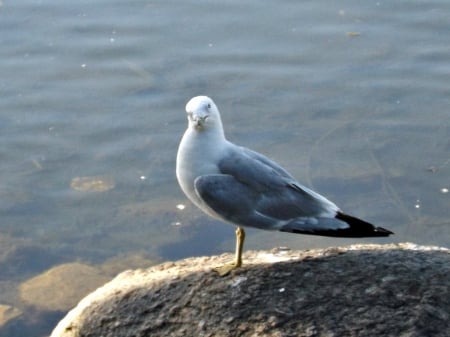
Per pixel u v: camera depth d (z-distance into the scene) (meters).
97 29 15.87
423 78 14.66
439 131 13.69
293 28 15.82
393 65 14.92
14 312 10.86
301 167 13.15
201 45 15.47
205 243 12.01
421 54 15.14
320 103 14.26
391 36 15.56
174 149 13.47
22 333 10.57
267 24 15.95
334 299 7.69
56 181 13.03
